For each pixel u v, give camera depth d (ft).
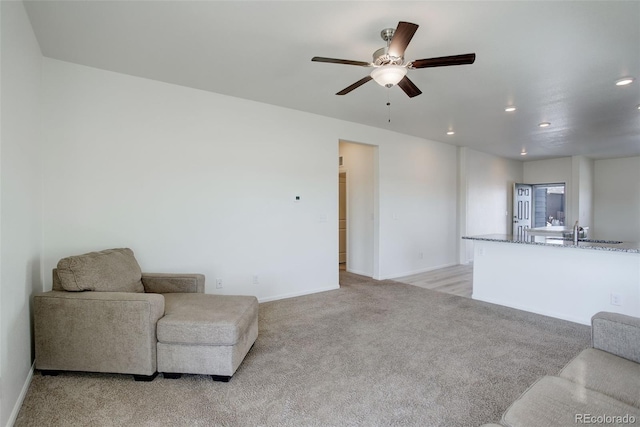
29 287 7.59
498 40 8.16
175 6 6.93
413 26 6.03
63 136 9.51
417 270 19.81
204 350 7.34
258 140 13.17
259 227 13.29
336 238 15.78
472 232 23.58
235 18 7.36
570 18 7.20
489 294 13.70
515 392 7.00
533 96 12.20
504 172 26.73
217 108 12.19
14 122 6.53
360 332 10.35
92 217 9.96
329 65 9.80
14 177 6.51
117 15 7.27
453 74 10.20
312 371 7.91
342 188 23.91
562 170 26.53
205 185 11.98
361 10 7.02
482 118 15.26
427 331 10.43
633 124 16.15
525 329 10.58
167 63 9.70
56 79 9.41
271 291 13.70
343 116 15.16
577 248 11.16
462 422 6.03
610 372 4.98
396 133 18.38
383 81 7.73
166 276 9.84
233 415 6.25
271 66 9.88
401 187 18.76
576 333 10.24
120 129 10.39
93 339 7.37
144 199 10.82
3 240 5.79
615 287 10.54
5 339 5.80
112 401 6.66
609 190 26.61
